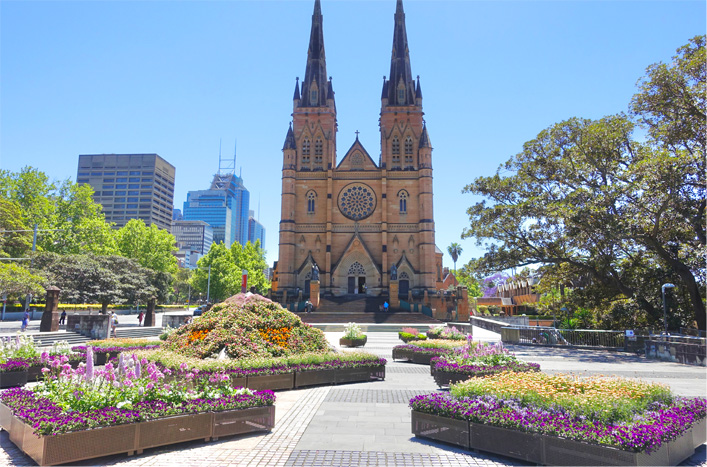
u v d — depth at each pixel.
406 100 74.69
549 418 9.09
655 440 8.02
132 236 86.25
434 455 9.19
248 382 14.83
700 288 35.97
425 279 67.62
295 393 15.04
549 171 38.91
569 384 11.27
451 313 63.53
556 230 35.19
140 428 9.11
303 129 74.19
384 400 14.02
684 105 31.39
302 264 70.31
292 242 70.06
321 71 76.62
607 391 10.35
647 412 9.52
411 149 73.25
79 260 57.56
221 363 14.98
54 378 11.31
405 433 10.62
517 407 9.74
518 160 40.44
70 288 54.06
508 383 11.10
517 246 38.03
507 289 112.00
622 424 8.69
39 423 8.47
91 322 34.50
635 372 20.28
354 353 18.41
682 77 31.41
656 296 37.38
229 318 18.16
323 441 9.97
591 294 41.34
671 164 29.12
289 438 10.16
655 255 36.06
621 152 36.69
